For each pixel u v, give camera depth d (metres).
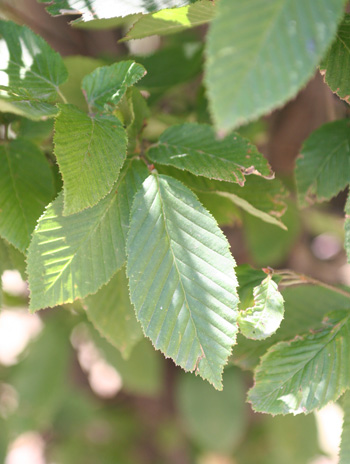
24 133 0.54
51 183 0.52
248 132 0.65
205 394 0.77
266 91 0.40
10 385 0.88
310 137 0.56
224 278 0.47
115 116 0.48
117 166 0.47
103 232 0.48
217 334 0.47
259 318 0.48
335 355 0.49
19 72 0.50
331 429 0.96
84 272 0.48
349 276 0.88
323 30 0.41
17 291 0.76
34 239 0.48
